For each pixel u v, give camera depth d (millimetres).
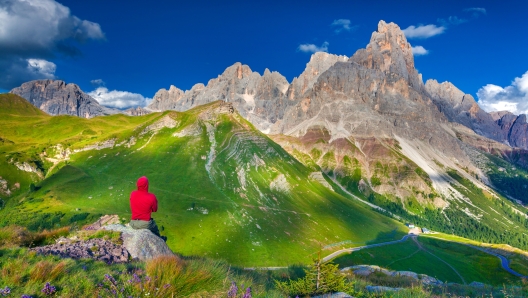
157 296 9562
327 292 14992
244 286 11867
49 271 10078
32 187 198875
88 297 9281
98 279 10492
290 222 192750
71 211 167000
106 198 186375
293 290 15133
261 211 197000
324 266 15258
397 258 167375
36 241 16453
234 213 184375
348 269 51406
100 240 15922
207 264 12977
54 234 17344
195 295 10242
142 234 16938
